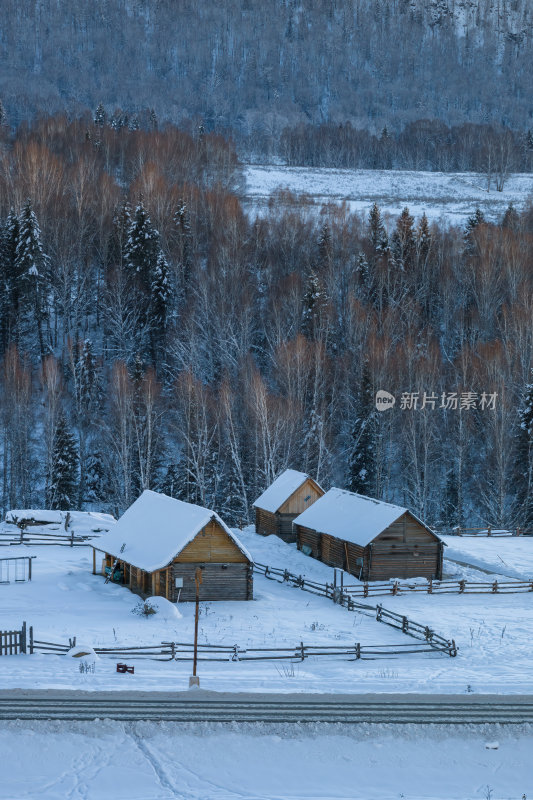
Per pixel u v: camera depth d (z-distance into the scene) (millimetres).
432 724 36250
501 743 35594
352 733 35531
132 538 68000
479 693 40031
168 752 33938
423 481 106812
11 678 40219
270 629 56688
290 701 38312
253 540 89000
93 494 107000
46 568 71938
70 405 114250
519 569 78625
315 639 54500
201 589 64375
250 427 107625
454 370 119375
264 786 32469
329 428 108500
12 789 31375
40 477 109000
